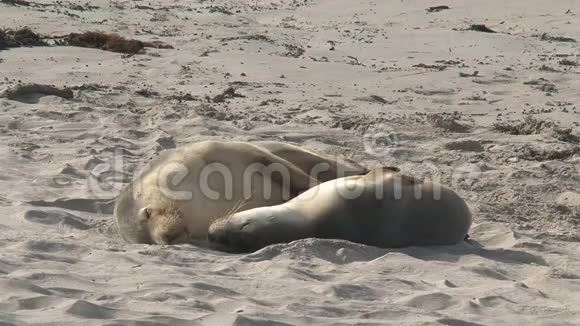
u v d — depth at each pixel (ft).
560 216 86.28
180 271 56.95
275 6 353.31
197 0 358.84
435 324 48.39
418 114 138.92
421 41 247.91
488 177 100.53
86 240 66.95
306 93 154.30
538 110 148.15
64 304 46.73
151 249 63.05
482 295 55.62
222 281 55.31
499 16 310.65
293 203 68.18
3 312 45.21
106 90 143.84
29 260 56.59
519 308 53.52
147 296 50.16
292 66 183.93
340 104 143.84
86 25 238.89
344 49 231.50
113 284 52.85
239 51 203.31
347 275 58.95
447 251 67.77
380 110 141.69
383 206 67.36
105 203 79.20
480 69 194.39
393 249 67.15
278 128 121.29
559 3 325.62
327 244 64.80
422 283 58.54
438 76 180.45
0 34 186.91
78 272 55.21
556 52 231.91
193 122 120.16
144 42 207.51
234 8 345.31
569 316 52.03
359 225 67.21
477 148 116.98
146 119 121.90
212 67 177.68
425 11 326.65
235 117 127.54
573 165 107.55
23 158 94.99
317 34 266.57
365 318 49.47
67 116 120.37
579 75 183.83
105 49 191.83
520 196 93.09
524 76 182.80
